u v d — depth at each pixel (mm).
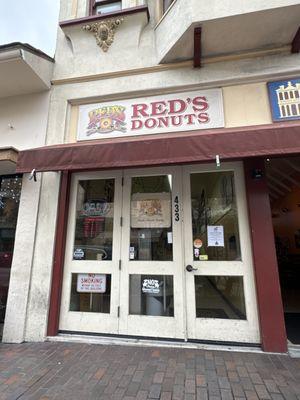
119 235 4191
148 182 4293
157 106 4391
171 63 4398
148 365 3107
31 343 3840
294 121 3801
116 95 4570
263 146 3074
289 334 3941
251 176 3830
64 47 4992
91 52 4832
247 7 3566
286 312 5090
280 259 9875
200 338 3672
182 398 2494
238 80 4160
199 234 3977
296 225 10141
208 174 4137
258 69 4086
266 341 3408
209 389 2623
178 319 3770
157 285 3959
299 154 3365
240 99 4133
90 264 4188
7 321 4012
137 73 4539
